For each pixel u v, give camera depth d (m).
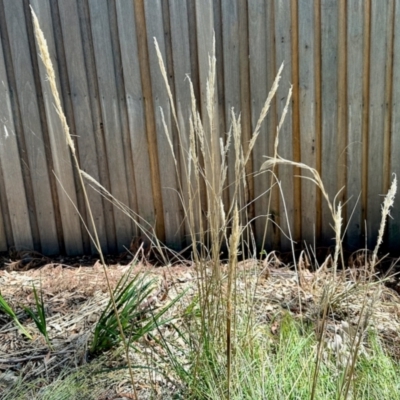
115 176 2.89
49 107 2.78
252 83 2.69
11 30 2.67
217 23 2.64
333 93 2.68
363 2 2.55
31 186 2.95
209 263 1.86
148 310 1.97
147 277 2.51
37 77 2.76
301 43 2.62
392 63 2.62
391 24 2.57
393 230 2.83
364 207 2.84
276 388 1.56
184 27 2.63
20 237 3.00
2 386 1.76
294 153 2.79
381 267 2.66
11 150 2.86
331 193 2.83
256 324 1.89
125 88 2.74
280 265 2.76
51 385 1.72
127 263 2.85
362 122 2.72
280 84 2.68
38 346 1.99
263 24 2.61
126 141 2.84
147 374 1.78
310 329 1.92
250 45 2.64
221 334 1.65
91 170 2.88
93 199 2.93
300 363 1.68
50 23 2.66
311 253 2.88
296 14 2.59
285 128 2.74
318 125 2.74
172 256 2.92
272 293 2.35
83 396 1.69
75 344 1.98
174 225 2.93
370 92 2.67
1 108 2.79
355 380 1.50
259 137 2.76
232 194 2.84
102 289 2.45
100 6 2.63
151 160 2.86
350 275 2.51
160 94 2.74
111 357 1.88
